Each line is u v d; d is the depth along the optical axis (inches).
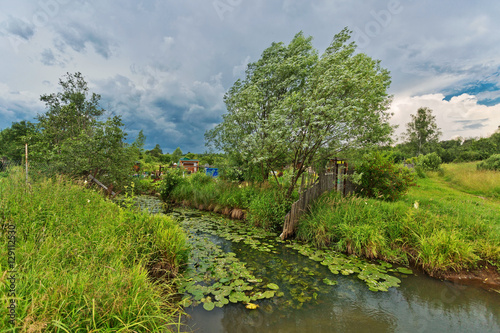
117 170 386.9
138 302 85.5
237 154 339.9
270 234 242.7
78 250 108.2
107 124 375.9
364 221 205.8
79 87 590.9
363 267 166.6
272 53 350.0
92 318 72.3
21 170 204.1
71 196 182.5
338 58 243.8
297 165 263.0
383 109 271.1
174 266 147.9
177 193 418.9
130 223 160.2
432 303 125.8
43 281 80.2
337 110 208.5
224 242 216.8
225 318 107.6
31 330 58.6
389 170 310.7
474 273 155.6
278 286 139.3
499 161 645.9
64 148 359.3
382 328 104.7
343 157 275.1
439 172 711.1
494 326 107.3
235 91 344.8
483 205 291.3
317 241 210.1
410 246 183.2
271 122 244.4
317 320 109.0
